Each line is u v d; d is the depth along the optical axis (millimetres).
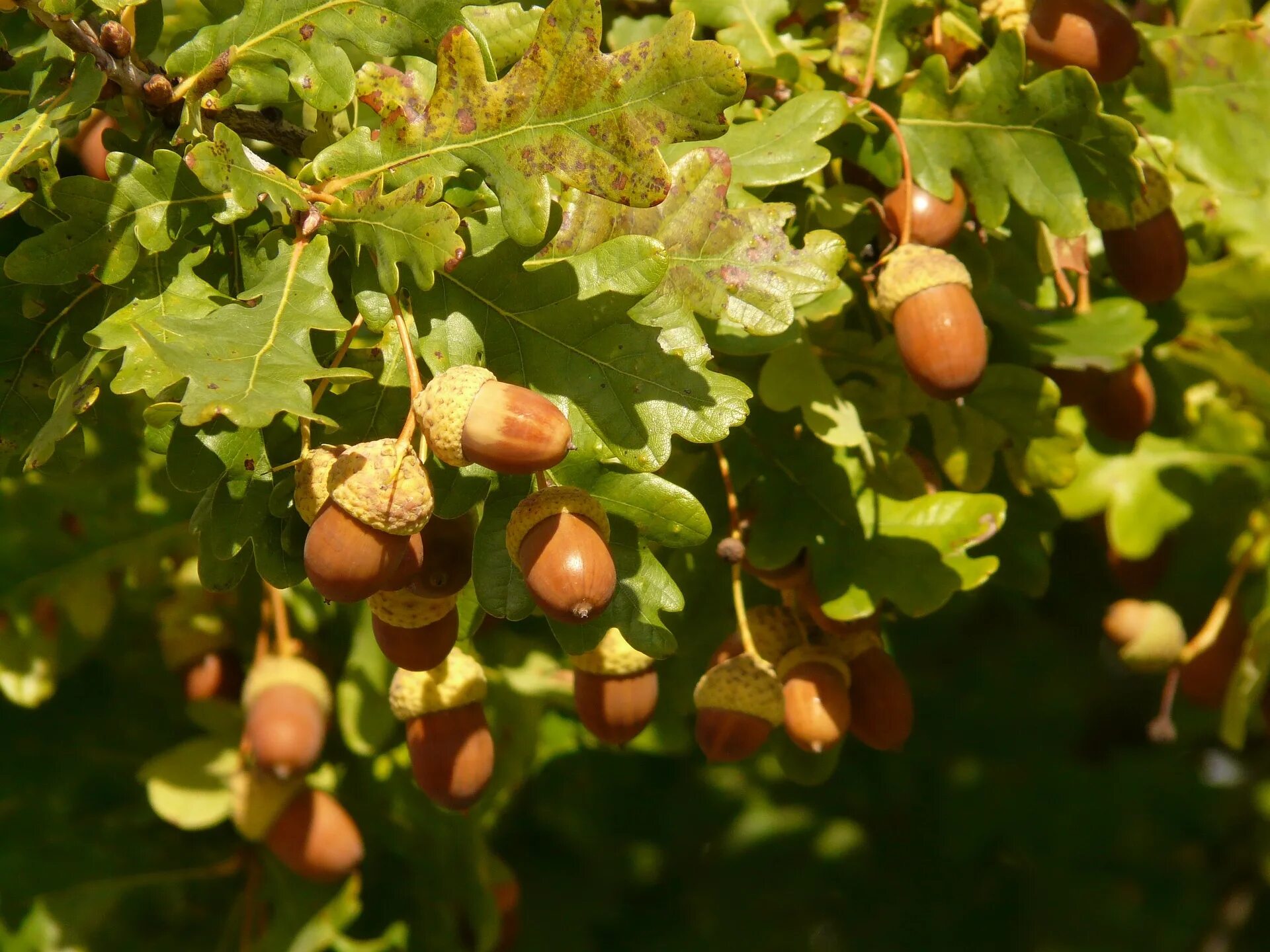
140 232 779
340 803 981
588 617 767
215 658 986
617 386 782
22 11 817
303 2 800
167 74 798
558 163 767
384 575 755
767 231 799
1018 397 890
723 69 756
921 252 840
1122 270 905
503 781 976
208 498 783
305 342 756
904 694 867
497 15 807
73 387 768
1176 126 923
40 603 982
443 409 755
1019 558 932
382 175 774
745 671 861
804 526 870
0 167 780
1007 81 862
